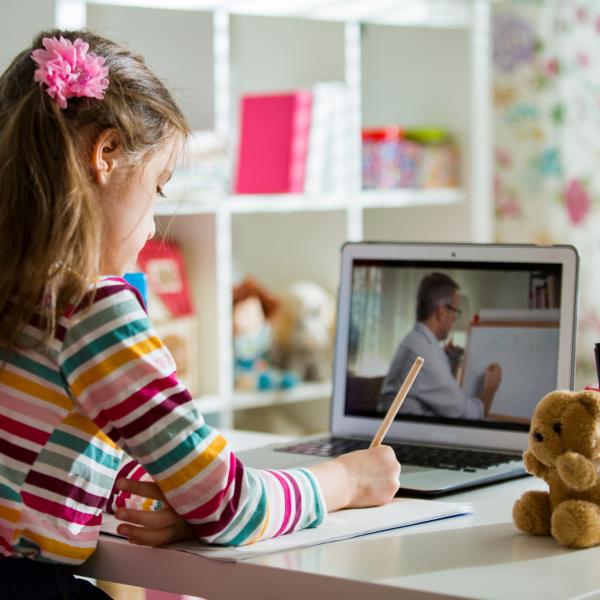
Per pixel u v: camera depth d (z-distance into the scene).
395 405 1.18
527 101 3.14
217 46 2.55
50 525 0.98
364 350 1.56
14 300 0.99
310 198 2.74
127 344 0.97
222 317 2.57
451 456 1.39
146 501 1.13
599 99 3.00
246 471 1.02
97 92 1.02
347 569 0.92
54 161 0.99
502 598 0.84
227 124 2.59
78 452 0.99
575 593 0.85
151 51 2.60
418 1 2.94
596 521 0.98
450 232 3.14
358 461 1.14
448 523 1.09
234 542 1.00
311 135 2.77
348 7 2.79
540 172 3.13
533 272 1.45
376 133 2.99
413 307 1.53
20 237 0.99
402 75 3.24
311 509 1.05
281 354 2.88
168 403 0.97
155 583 1.00
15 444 0.99
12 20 2.13
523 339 1.45
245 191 2.81
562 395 1.04
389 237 3.26
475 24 3.08
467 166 3.13
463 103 3.12
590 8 2.99
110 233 1.05
